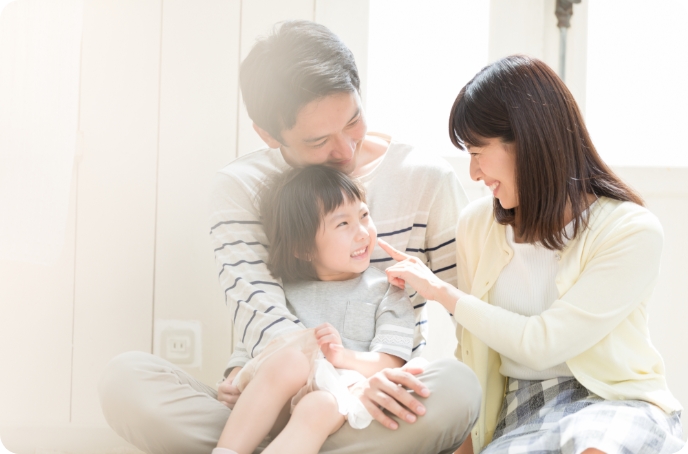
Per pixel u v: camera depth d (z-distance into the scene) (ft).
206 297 5.59
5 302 5.51
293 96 3.81
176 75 5.51
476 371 4.07
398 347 3.89
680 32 6.07
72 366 5.56
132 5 5.49
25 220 5.32
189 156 5.53
